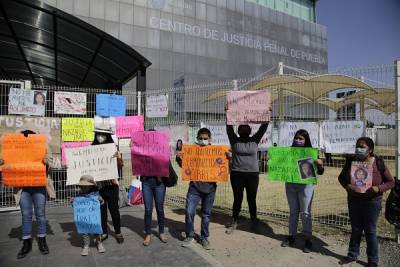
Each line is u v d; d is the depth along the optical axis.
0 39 14.26
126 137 9.20
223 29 32.78
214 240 6.48
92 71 16.39
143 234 6.71
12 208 8.28
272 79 17.31
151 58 28.42
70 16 10.02
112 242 6.25
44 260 5.38
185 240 6.16
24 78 21.98
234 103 6.92
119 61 12.67
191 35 30.72
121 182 10.30
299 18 39.34
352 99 20.89
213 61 31.89
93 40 11.67
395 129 6.11
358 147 5.22
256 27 35.31
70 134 8.77
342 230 7.02
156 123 10.34
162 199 6.24
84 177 5.66
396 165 6.03
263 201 9.89
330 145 6.70
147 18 28.45
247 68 34.19
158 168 6.06
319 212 8.51
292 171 5.94
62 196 9.35
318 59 40.56
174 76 29.44
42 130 8.55
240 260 5.52
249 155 6.86
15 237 6.48
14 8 10.74
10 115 8.34
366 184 5.09
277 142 7.52
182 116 11.78
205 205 6.17
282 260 5.52
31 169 5.50
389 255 5.64
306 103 15.23
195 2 31.17
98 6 26.41
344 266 5.28
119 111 9.55
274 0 38.91
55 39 12.95
